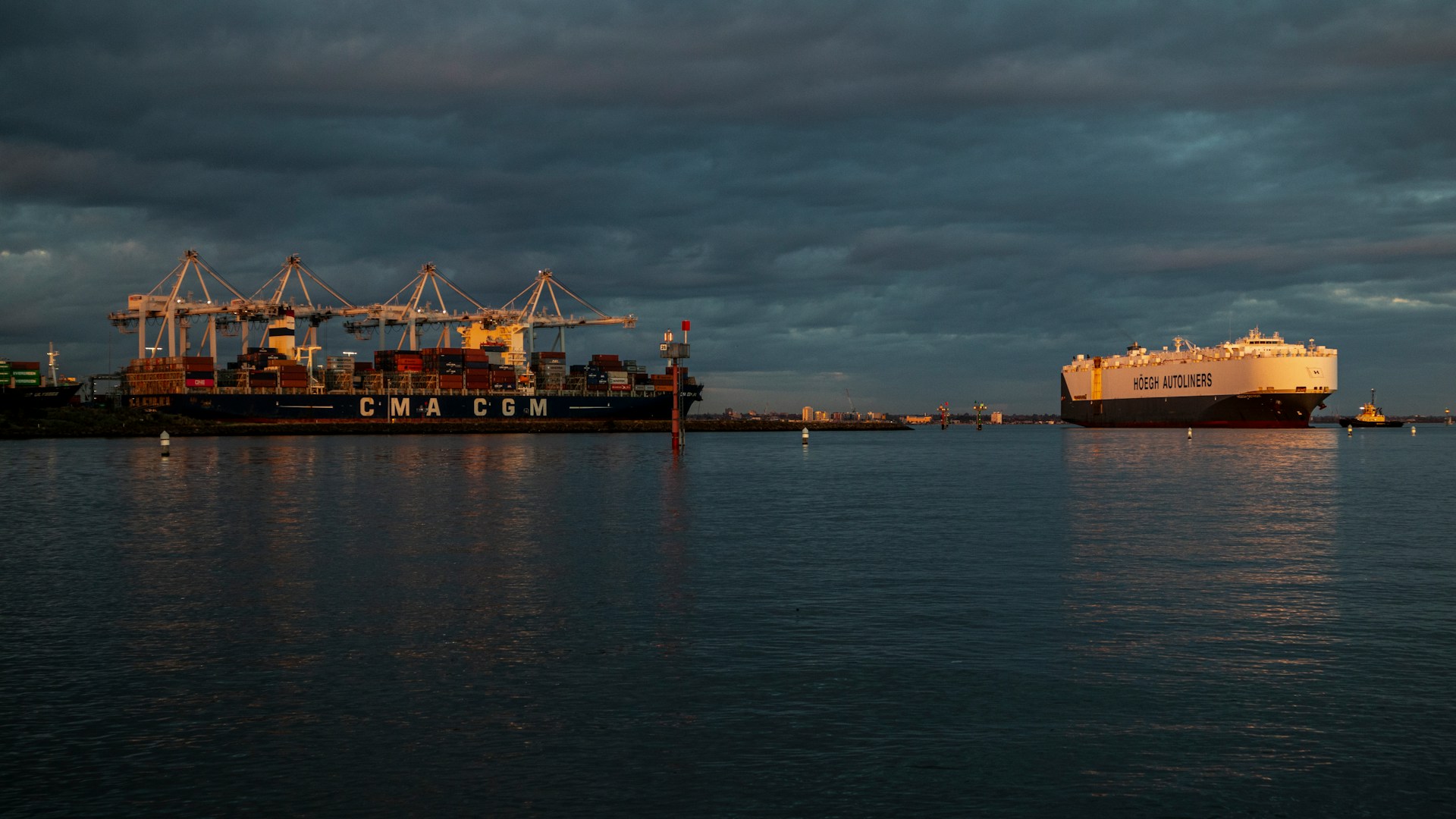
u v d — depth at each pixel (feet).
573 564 98.84
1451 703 53.42
